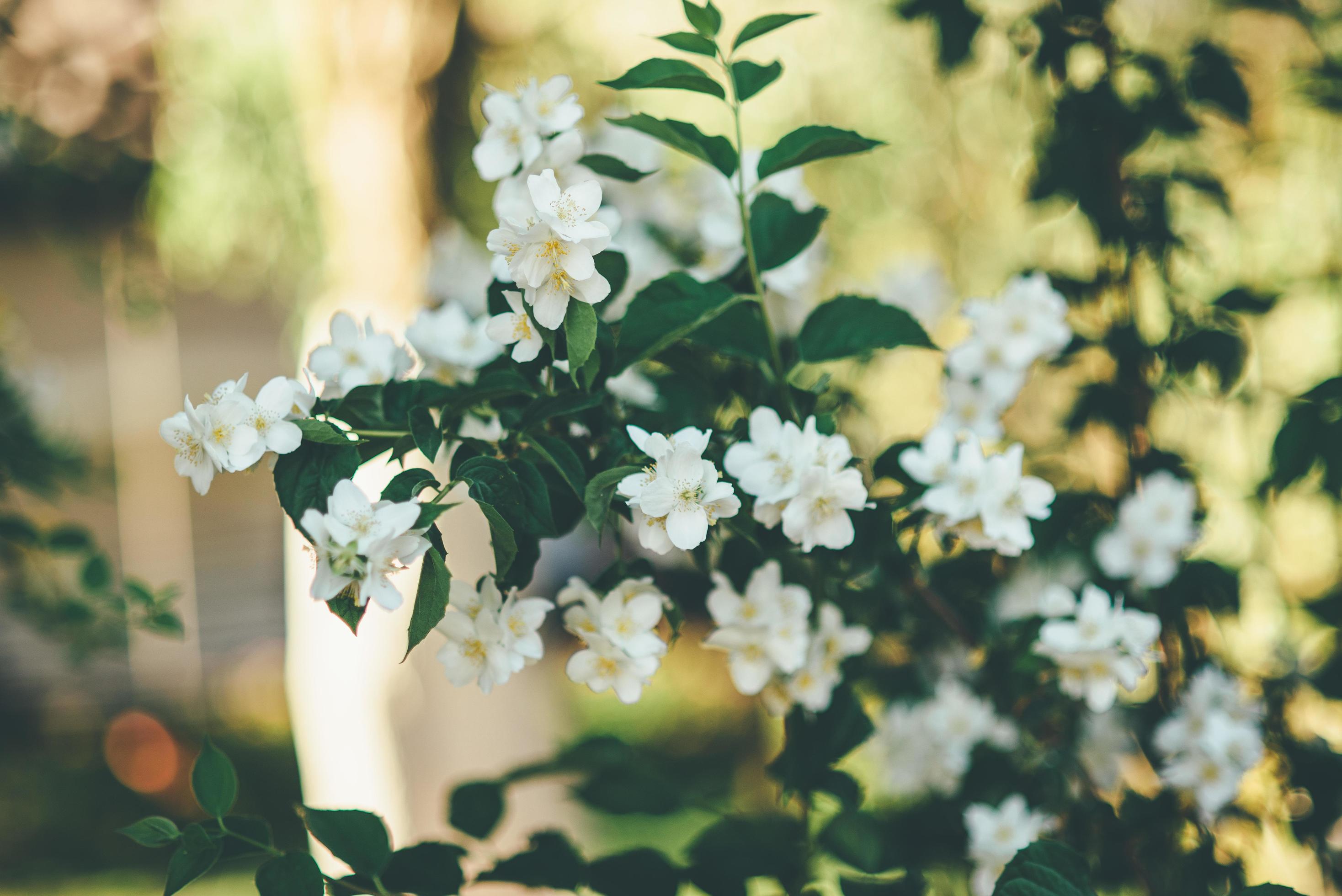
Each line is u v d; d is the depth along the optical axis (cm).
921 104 186
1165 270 100
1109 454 107
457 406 78
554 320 74
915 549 91
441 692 133
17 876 270
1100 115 98
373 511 73
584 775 96
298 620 136
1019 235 172
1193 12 121
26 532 121
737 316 83
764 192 87
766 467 79
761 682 83
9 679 357
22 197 211
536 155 82
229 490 396
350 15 135
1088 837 95
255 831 79
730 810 95
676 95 206
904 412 158
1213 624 105
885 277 115
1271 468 87
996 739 97
